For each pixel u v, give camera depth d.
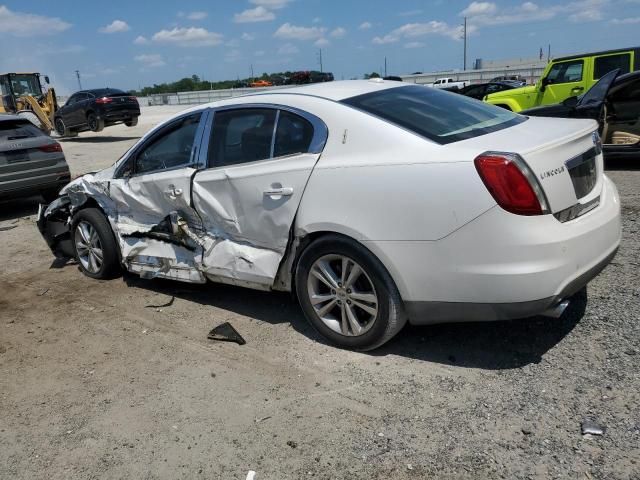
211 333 4.11
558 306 3.12
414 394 3.17
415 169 3.16
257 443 2.88
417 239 3.17
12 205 10.12
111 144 20.25
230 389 3.39
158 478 2.70
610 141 8.41
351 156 3.44
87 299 5.05
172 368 3.70
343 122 3.54
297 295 3.85
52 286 5.46
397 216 3.21
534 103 12.77
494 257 2.98
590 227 3.18
